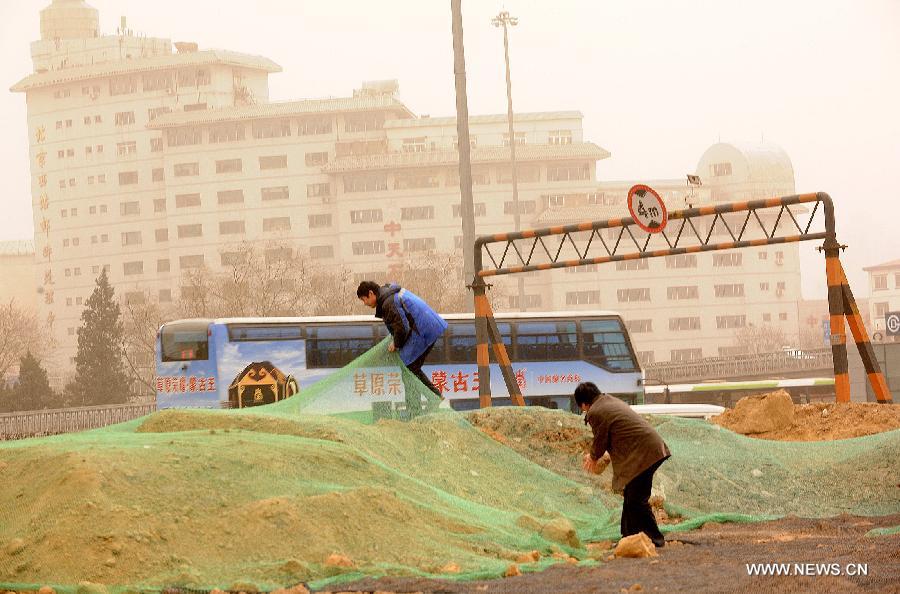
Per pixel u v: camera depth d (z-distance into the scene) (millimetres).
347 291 117500
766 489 16953
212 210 150000
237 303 104812
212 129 150875
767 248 154125
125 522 10602
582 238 147125
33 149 164375
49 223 163000
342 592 9625
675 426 18531
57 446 12375
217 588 9891
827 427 22078
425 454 15227
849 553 11094
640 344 148750
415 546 11250
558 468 16766
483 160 142875
